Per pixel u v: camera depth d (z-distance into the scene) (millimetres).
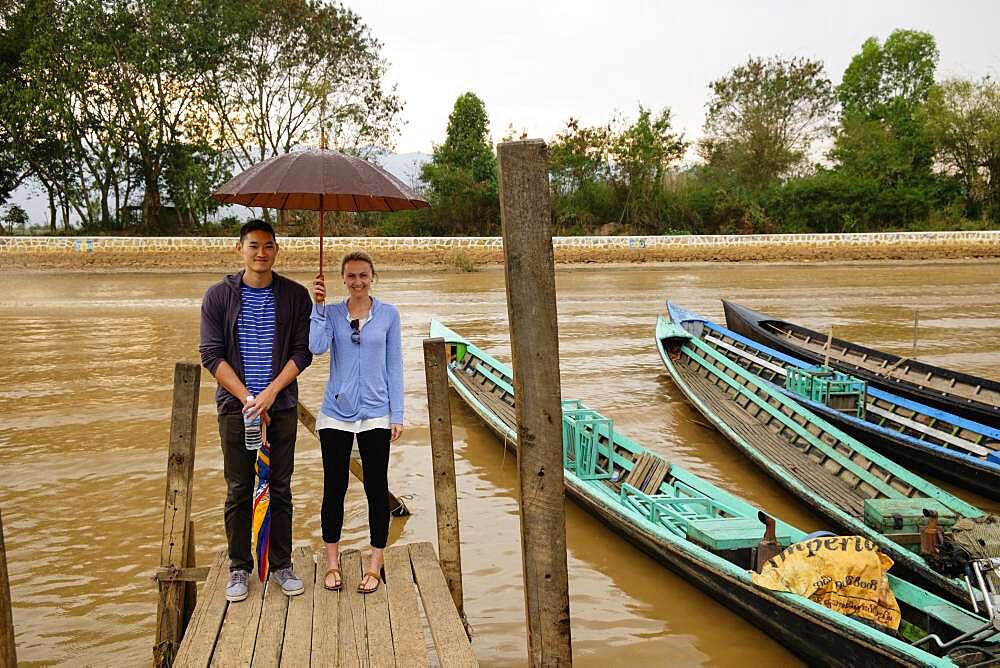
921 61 51625
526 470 3074
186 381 4629
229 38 35625
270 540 4480
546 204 2910
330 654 3863
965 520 6176
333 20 37031
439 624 4156
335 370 4461
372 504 4543
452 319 20344
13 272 30781
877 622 5281
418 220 41094
